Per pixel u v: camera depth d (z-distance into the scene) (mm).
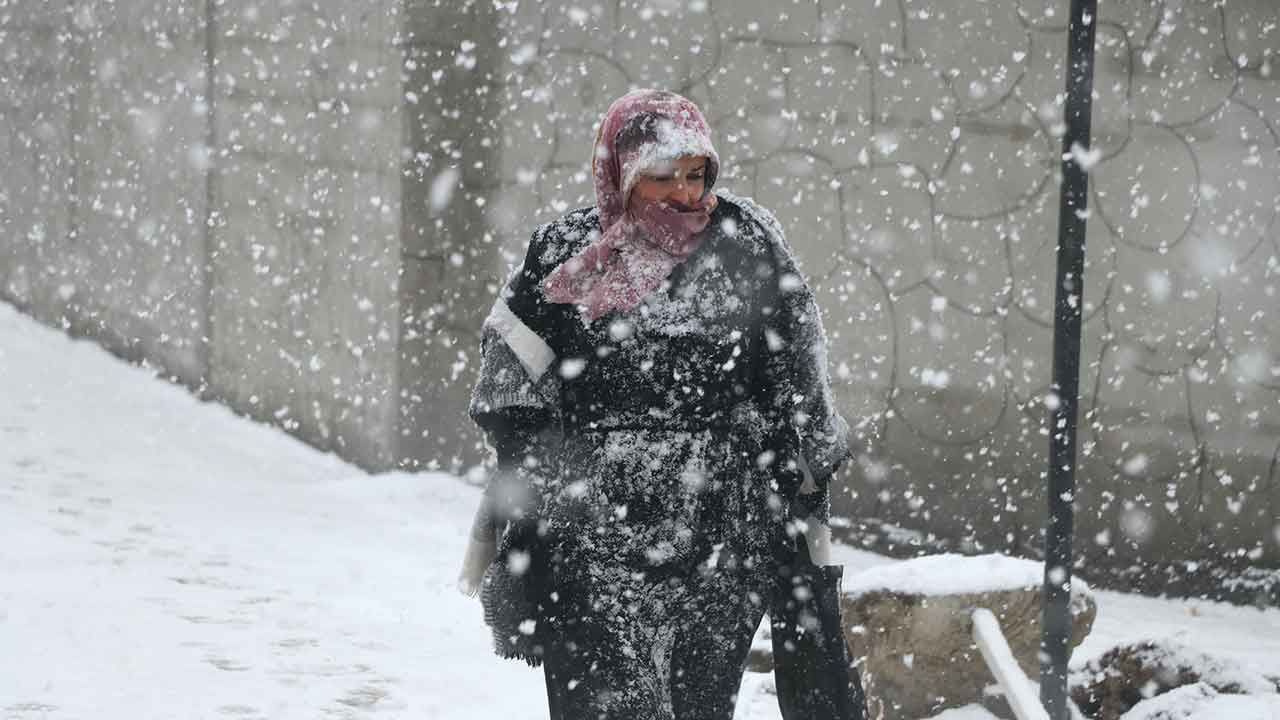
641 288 8094
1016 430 19172
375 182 25047
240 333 29250
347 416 25984
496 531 8383
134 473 23484
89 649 13367
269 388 28328
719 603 8281
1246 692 11641
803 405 8367
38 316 37500
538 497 8227
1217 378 18141
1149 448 18609
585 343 8117
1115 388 18875
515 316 8211
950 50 19750
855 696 8492
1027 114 19109
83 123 35500
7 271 39250
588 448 8164
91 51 35094
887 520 20422
